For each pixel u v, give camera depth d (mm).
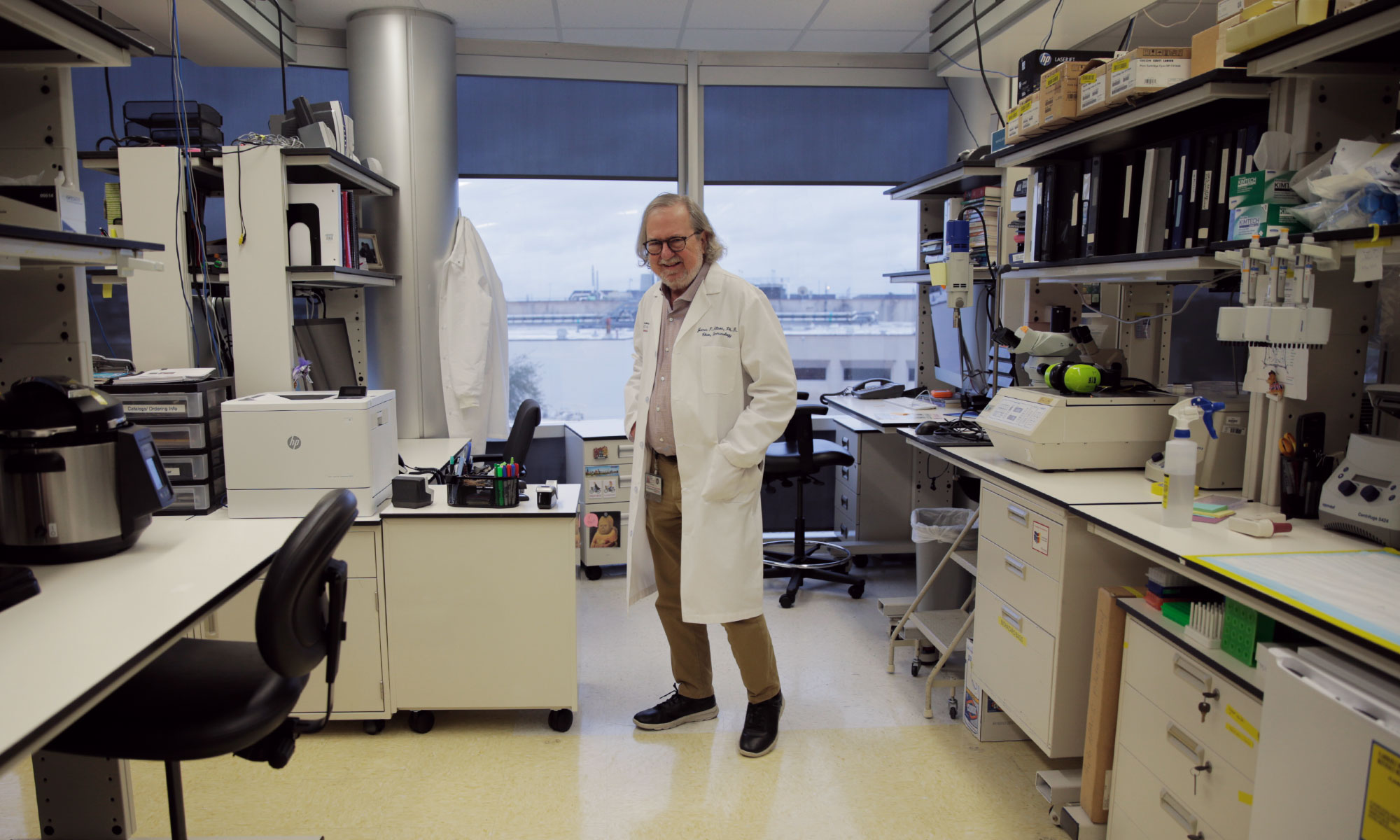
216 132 2900
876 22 3656
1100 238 2352
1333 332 1789
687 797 2078
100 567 1459
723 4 3420
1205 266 1872
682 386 2158
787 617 3328
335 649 1435
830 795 2086
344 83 3797
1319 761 1109
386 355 3543
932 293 3953
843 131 4203
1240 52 1633
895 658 2934
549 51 3938
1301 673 1174
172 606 1272
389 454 2432
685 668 2414
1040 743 1992
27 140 1715
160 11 2738
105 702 1334
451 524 2293
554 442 4242
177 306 2605
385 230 3494
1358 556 1464
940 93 4254
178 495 2287
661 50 4031
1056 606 1915
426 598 2316
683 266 2125
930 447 2650
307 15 3521
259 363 2682
